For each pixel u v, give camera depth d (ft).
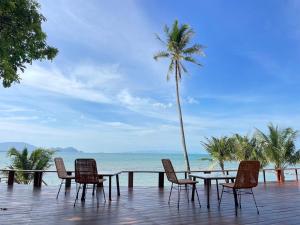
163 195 22.29
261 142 45.91
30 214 14.76
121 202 18.84
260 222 13.48
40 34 11.96
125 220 13.71
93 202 18.62
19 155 47.75
